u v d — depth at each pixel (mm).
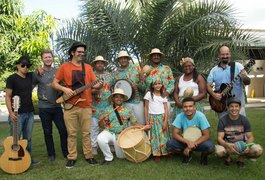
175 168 4617
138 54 7438
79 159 5234
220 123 4648
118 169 4656
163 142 4988
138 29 7199
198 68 6688
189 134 4691
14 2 9812
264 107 13195
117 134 5145
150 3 7359
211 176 4242
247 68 4863
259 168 4508
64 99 4762
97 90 5223
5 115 12883
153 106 5074
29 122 4953
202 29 6621
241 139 4590
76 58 4828
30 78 4930
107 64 6977
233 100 4508
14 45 9875
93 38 7219
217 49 6258
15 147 4613
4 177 4453
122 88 5371
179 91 5289
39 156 5535
